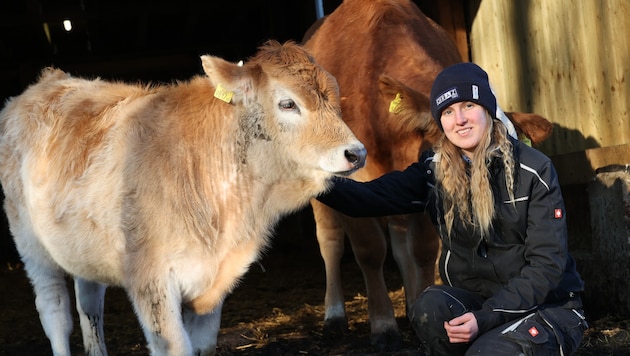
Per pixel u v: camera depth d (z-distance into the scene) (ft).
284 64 12.59
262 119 12.55
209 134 12.76
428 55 18.28
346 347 17.17
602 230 17.92
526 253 10.18
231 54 51.19
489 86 10.39
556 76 22.72
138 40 47.11
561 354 9.87
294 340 18.30
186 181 12.42
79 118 13.76
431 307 10.52
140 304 12.21
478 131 10.27
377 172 17.34
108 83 14.84
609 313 17.56
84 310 15.24
